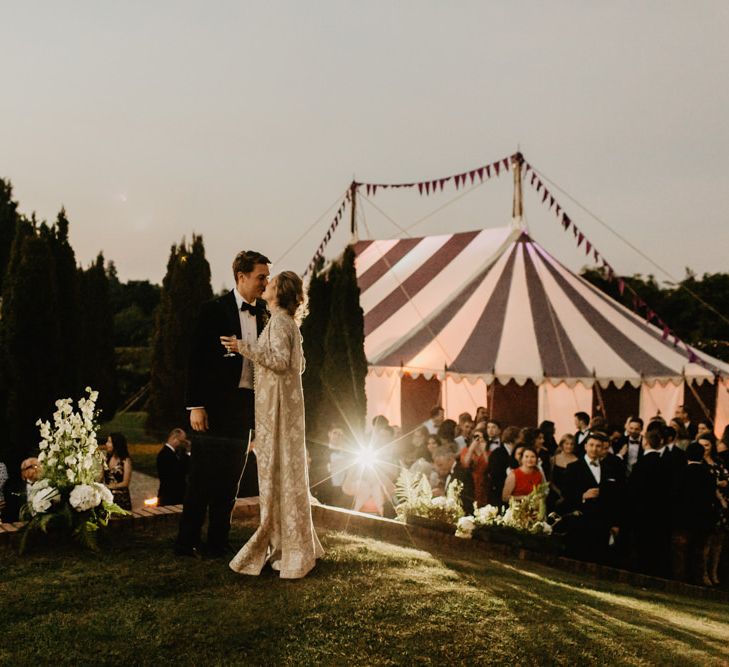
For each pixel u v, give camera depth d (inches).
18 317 376.8
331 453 310.5
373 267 726.5
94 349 673.0
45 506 167.5
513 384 498.3
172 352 666.8
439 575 165.8
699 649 140.9
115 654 115.5
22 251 385.7
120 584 144.6
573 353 506.3
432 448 346.6
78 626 124.5
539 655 126.0
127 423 935.0
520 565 216.7
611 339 531.8
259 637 123.1
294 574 148.6
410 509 239.9
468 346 523.5
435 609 140.8
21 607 131.6
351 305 413.7
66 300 459.8
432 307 591.5
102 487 174.9
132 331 1286.9
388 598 143.8
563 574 219.1
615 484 274.7
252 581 148.5
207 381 156.3
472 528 234.1
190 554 164.7
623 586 223.3
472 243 664.4
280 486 150.9
